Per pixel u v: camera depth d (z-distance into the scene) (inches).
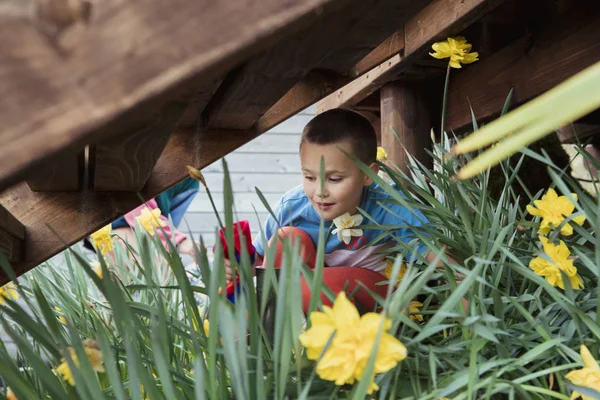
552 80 73.6
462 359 38.0
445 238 51.2
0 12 22.8
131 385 28.3
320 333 27.8
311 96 60.8
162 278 70.3
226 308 29.0
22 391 30.7
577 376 32.8
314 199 62.6
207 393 34.9
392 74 86.7
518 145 11.6
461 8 64.5
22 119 22.8
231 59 24.3
